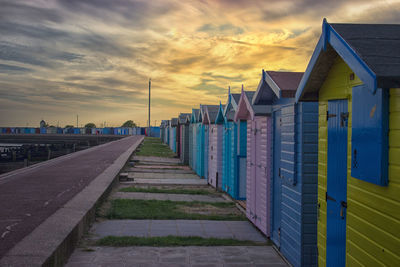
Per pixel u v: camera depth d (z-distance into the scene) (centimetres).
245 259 560
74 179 1138
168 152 3147
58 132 10200
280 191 614
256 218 754
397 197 271
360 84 332
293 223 537
